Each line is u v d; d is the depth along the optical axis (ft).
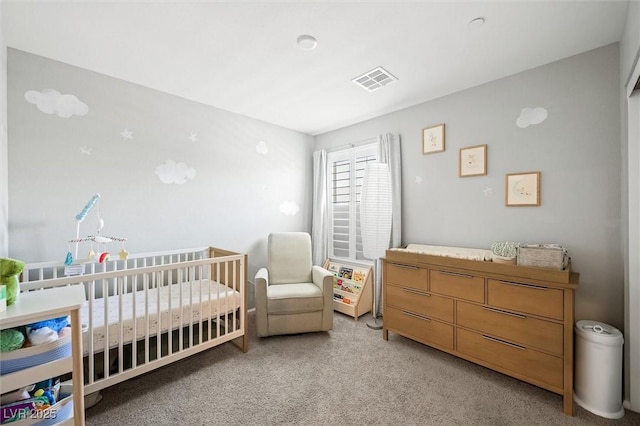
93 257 6.91
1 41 5.57
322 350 8.00
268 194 11.87
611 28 5.75
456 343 7.14
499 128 7.93
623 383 5.81
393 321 8.41
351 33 5.96
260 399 5.90
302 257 10.65
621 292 6.15
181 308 6.57
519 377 6.15
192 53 6.73
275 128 12.10
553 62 7.06
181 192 9.34
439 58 6.93
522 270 6.13
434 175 9.37
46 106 6.92
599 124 6.42
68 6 5.10
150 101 8.61
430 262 7.63
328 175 13.03
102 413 5.46
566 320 5.56
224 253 9.08
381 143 10.50
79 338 4.25
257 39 6.17
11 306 4.02
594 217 6.48
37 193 6.82
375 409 5.61
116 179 8.02
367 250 9.58
